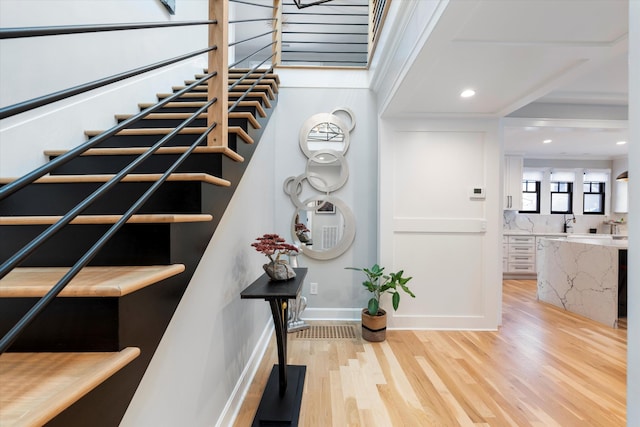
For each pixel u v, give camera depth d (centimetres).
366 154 338
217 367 157
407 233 314
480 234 313
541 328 319
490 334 302
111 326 77
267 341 283
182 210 121
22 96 143
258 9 434
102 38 197
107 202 123
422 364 241
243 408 189
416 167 313
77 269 64
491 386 211
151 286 92
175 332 115
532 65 199
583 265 359
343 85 340
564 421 177
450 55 185
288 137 339
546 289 416
